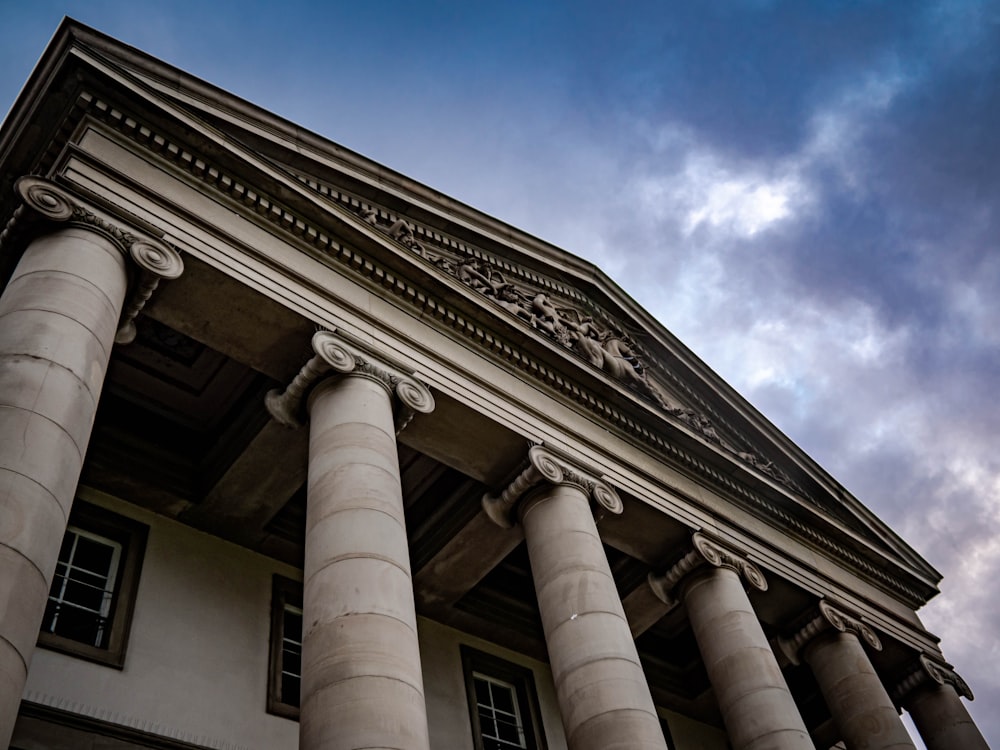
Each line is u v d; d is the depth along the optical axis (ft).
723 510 86.63
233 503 69.46
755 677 70.59
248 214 62.18
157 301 56.90
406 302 69.10
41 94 56.29
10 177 57.67
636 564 83.46
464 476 75.20
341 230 66.33
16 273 48.01
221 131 61.31
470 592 83.35
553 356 76.74
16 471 36.78
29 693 52.80
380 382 60.54
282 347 60.70
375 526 49.29
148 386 68.69
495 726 79.51
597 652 58.03
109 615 60.70
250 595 69.31
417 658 45.06
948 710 97.04
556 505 67.72
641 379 88.99
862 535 107.86
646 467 80.64
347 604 45.16
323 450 54.24
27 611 33.42
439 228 80.38
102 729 53.47
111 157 56.29
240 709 61.82
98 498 66.54
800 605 90.48
